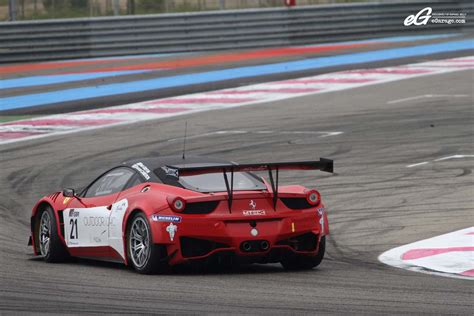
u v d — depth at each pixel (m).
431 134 70.69
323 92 94.81
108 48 121.25
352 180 56.00
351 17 134.00
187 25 124.25
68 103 91.81
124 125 79.44
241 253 31.12
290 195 32.03
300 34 130.12
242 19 127.06
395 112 81.75
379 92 93.75
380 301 26.30
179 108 87.56
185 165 33.91
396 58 118.06
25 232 45.72
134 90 98.50
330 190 53.56
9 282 30.75
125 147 69.69
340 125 76.31
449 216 44.69
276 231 31.45
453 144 66.31
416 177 55.81
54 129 78.25
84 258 37.75
